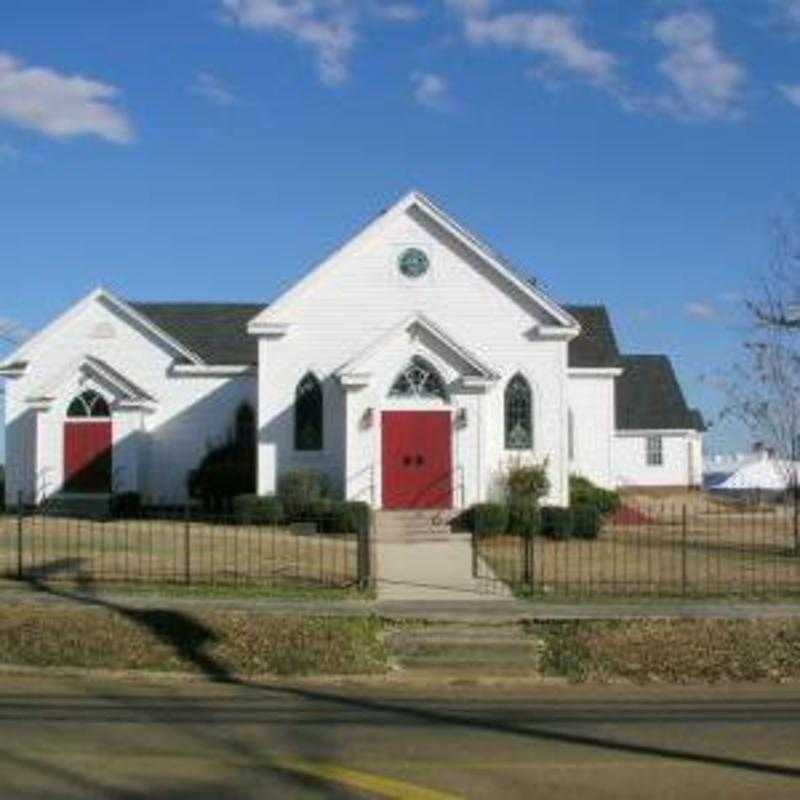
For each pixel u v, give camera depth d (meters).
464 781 11.49
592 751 12.80
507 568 25.66
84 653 17.94
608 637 18.70
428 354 36.59
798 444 39.16
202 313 45.72
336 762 12.15
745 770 12.06
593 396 43.81
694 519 45.09
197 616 19.14
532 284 37.56
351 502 34.66
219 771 11.70
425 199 37.41
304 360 37.62
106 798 10.71
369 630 18.98
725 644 18.55
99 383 40.59
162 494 41.62
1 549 27.27
